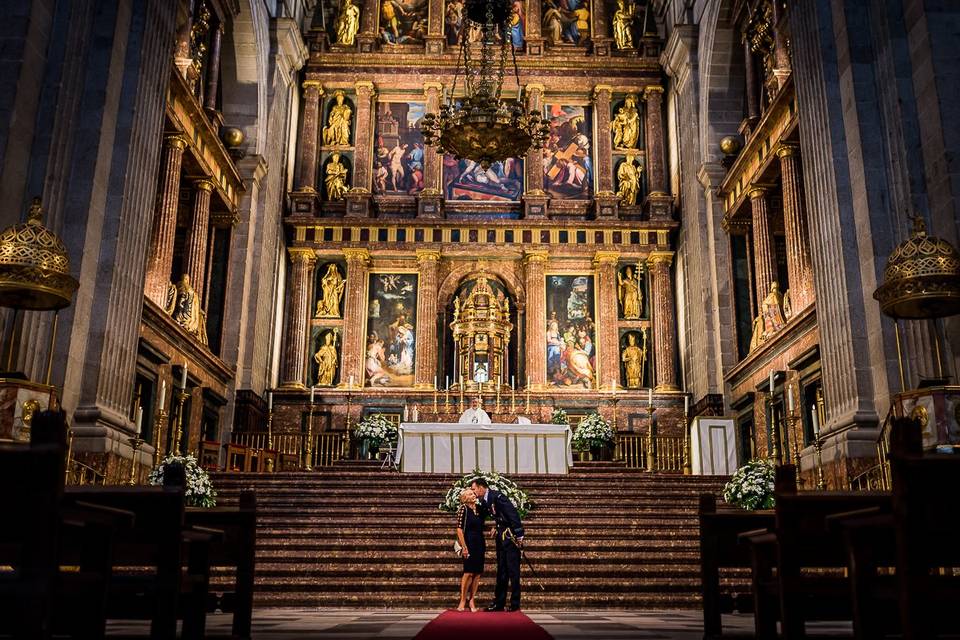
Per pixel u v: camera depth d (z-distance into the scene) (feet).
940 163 36.70
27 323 35.91
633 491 47.93
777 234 69.10
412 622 25.44
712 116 72.74
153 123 46.70
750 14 67.46
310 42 84.28
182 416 57.72
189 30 61.26
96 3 43.42
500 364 76.13
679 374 77.66
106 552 13.41
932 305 30.78
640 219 81.46
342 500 43.88
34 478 10.71
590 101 84.43
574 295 79.46
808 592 15.31
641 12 88.53
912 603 11.13
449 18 86.63
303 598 33.27
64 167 39.42
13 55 37.04
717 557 19.81
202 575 17.46
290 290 77.66
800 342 53.67
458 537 29.60
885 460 35.04
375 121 83.76
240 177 70.85
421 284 78.13
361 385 75.92
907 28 39.91
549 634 20.99
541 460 53.78
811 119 45.62
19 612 10.44
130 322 43.50
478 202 81.41
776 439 57.82
